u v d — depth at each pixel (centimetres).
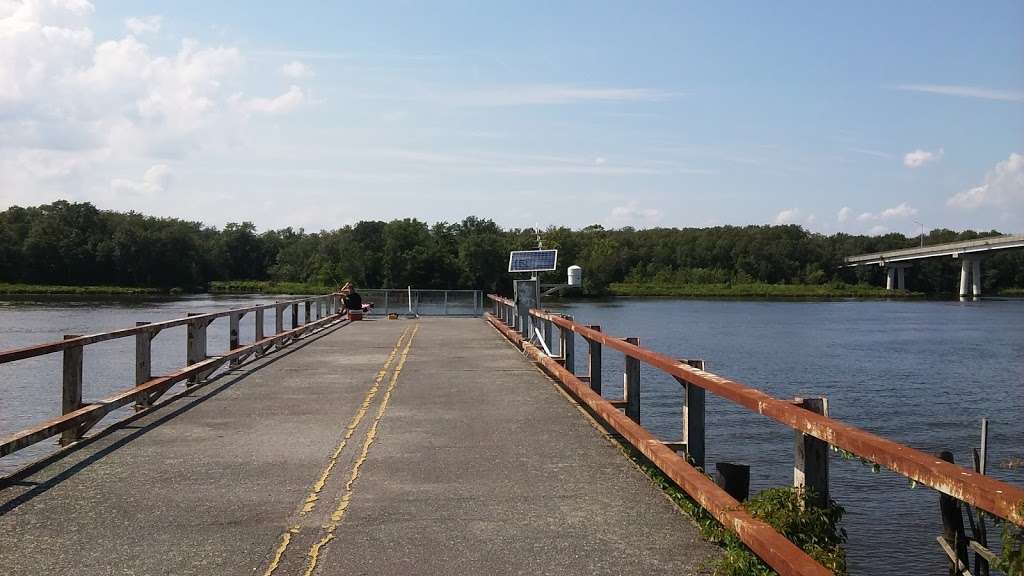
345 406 1030
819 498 490
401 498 614
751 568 449
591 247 13700
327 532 534
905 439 2016
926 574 1067
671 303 10188
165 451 771
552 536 529
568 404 1049
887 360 3747
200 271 12938
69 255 11975
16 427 1589
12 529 540
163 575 458
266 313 5834
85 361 2648
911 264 13350
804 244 14612
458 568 471
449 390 1171
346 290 3112
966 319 7225
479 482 662
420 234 11150
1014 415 2338
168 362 2641
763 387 2873
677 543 517
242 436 842
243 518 564
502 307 2553
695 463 690
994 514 291
